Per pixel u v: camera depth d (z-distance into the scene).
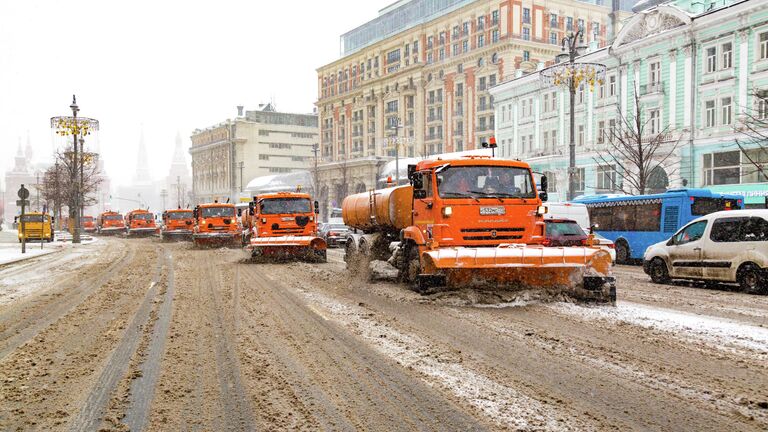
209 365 6.42
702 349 6.86
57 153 65.81
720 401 5.07
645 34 38.19
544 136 48.44
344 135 96.75
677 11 35.62
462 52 72.12
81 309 10.41
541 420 4.65
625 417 4.71
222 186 127.69
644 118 38.06
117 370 6.28
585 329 7.98
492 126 67.44
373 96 88.31
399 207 12.59
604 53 41.34
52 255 26.56
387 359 6.55
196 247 31.30
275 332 8.09
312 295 11.73
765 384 5.54
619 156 35.06
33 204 110.69
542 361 6.40
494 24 67.44
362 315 9.26
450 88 73.69
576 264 9.75
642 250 21.84
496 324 8.36
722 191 33.34
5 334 8.30
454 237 10.53
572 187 26.81
